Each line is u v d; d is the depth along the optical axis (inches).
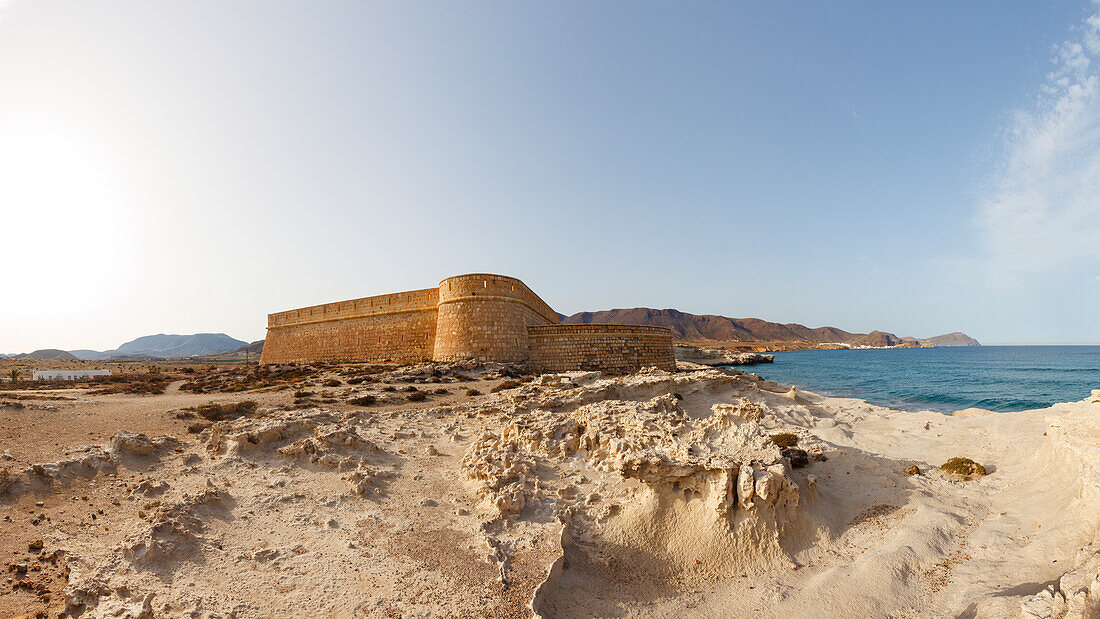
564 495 644.7
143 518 508.1
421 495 643.5
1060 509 516.4
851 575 470.3
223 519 535.2
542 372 1889.8
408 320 2151.8
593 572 498.6
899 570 472.4
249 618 383.9
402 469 725.3
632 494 625.0
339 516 571.2
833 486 711.7
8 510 478.6
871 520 600.1
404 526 557.0
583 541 548.1
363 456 733.9
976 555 493.4
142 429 808.9
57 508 505.7
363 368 1892.2
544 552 509.7
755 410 764.0
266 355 2765.7
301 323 2586.1
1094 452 524.1
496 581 454.9
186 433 811.4
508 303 1899.6
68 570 399.5
